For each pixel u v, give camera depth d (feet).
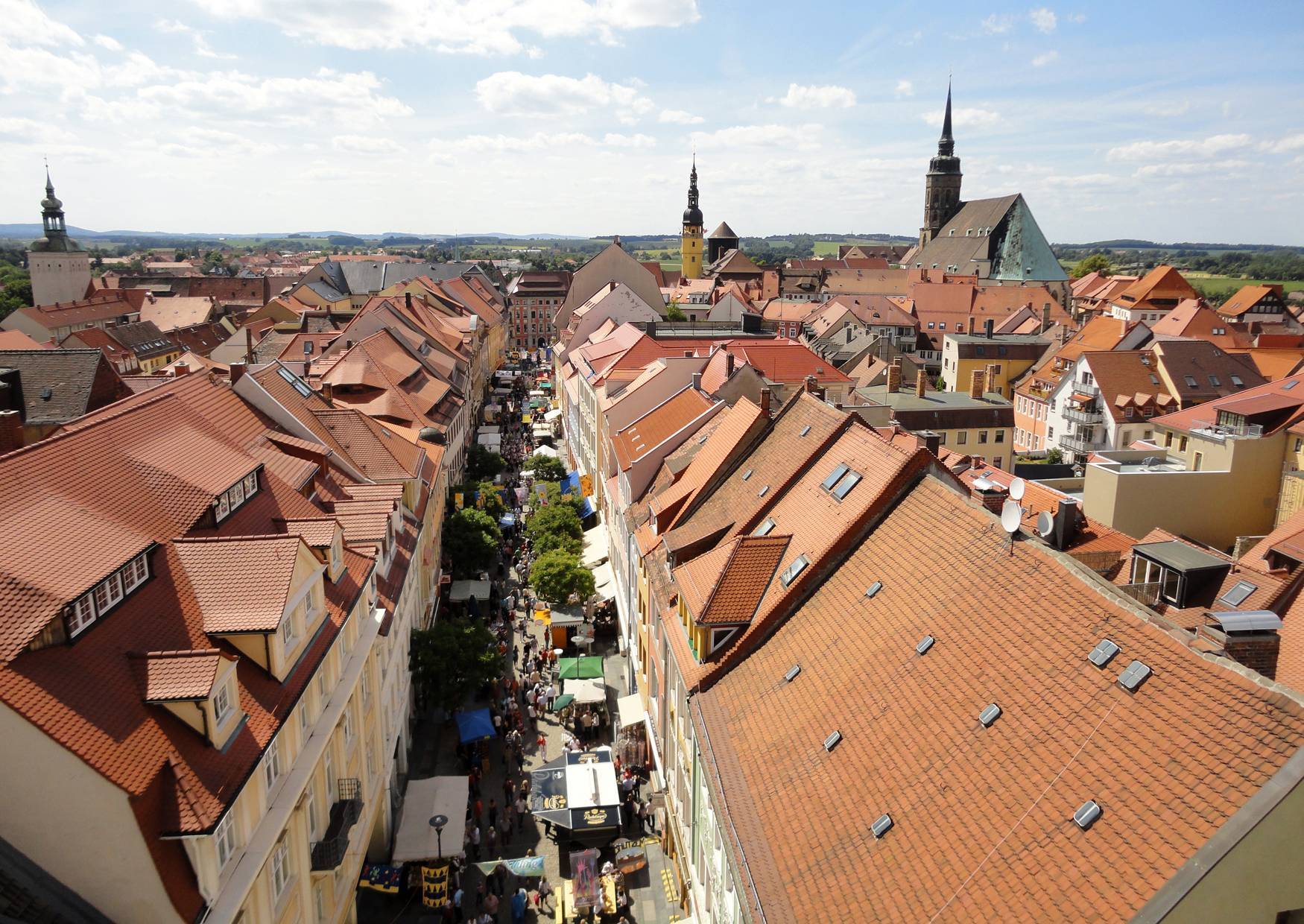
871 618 97.81
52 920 65.31
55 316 565.12
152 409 113.91
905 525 105.29
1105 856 57.98
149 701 73.67
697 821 110.83
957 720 77.15
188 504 101.45
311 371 274.98
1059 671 72.18
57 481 87.30
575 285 504.43
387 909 126.62
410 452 203.31
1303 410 201.05
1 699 63.72
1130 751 62.18
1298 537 133.59
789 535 120.47
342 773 111.55
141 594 84.48
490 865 127.95
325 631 106.01
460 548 227.61
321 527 115.44
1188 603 121.08
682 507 156.76
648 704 159.94
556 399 493.36
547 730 175.73
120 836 66.80
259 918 82.94
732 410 169.99
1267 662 69.46
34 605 70.54
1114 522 186.50
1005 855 63.93
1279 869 51.62
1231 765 55.72
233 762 76.84
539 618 209.67
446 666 162.20
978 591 86.74
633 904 130.11
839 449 130.11
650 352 290.15
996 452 337.11
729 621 112.78
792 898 75.31
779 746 92.79
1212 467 192.95
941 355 575.38
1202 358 334.65
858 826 76.64
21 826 66.13
